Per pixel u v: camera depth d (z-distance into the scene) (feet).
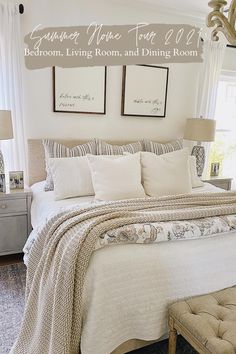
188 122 11.46
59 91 9.87
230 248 5.57
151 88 11.26
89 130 10.66
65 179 8.18
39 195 8.48
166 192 8.67
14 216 8.57
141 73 10.94
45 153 9.45
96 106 10.49
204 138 11.16
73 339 4.40
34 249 5.76
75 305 4.37
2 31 8.74
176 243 5.28
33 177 9.85
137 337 4.90
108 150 9.82
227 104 13.51
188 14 11.07
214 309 4.57
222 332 4.09
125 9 10.21
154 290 4.87
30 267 5.74
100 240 4.75
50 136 10.14
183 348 5.67
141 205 6.21
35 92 9.65
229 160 14.25
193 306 4.69
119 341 4.71
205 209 6.04
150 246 5.06
